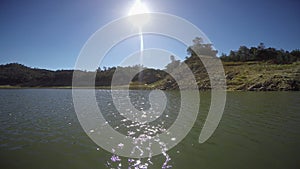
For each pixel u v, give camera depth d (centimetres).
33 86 18112
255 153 1492
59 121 2655
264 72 8069
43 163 1384
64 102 4909
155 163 1369
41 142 1795
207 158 1429
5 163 1387
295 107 3256
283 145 1634
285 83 6425
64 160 1424
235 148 1598
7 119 2777
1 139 1875
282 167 1281
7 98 6200
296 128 2089
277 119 2469
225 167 1293
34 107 4009
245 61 12888
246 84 6988
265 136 1862
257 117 2597
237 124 2289
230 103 3834
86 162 1394
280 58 11569
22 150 1608
